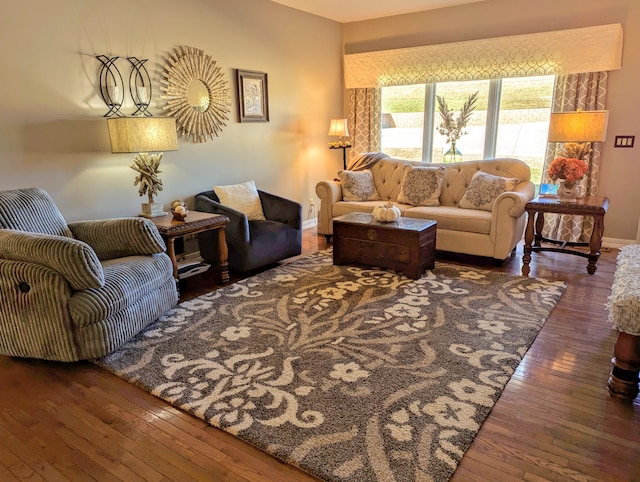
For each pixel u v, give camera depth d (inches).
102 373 91.2
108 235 109.7
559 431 71.5
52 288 88.3
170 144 131.7
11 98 114.1
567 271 148.0
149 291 107.3
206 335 106.1
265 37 185.5
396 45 217.2
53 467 66.1
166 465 66.0
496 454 66.7
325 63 221.5
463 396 80.5
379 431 71.4
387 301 124.5
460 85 206.5
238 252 146.3
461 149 212.7
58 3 120.3
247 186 168.6
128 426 74.9
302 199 218.5
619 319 76.2
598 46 167.3
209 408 78.2
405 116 225.3
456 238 157.6
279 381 86.1
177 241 155.8
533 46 180.9
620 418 74.5
